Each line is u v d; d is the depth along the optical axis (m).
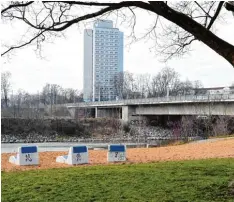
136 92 131.12
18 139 68.81
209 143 29.28
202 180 11.03
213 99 52.62
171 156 20.66
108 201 8.81
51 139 70.69
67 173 13.48
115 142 64.00
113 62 123.31
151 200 8.77
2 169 16.09
